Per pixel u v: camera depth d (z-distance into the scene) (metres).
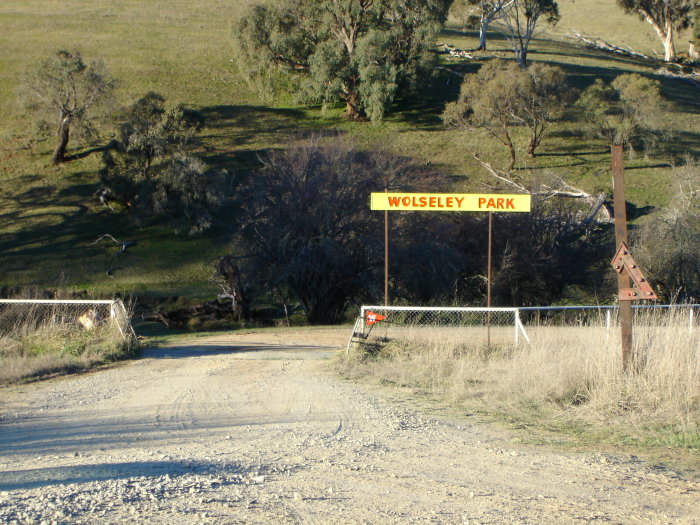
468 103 53.50
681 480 6.33
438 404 10.67
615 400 9.65
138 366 15.59
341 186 33.59
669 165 51.81
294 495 5.54
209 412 10.20
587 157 53.28
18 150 51.97
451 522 4.93
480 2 76.81
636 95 51.62
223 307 34.22
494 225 34.59
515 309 14.88
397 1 54.44
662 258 30.52
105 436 8.55
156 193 43.75
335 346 19.48
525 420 9.43
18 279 38.50
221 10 94.19
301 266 31.61
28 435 8.69
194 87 64.19
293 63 57.78
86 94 50.41
